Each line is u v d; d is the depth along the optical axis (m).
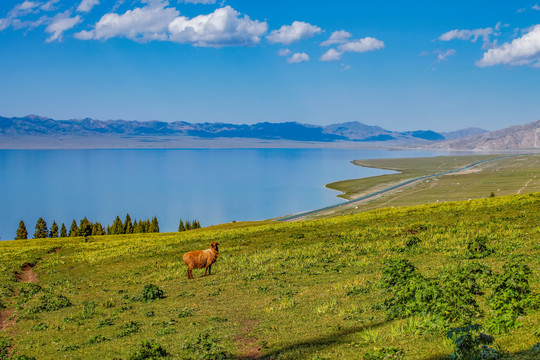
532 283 16.95
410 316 15.15
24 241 82.19
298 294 23.33
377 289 21.16
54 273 42.75
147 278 35.25
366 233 44.72
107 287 33.34
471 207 54.38
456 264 23.95
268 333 16.70
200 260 32.94
